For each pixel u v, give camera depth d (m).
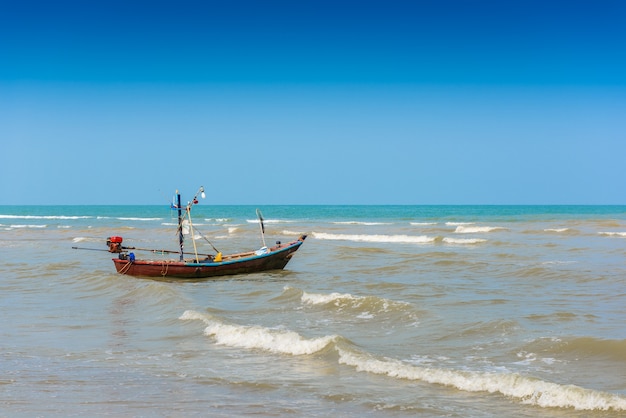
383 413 9.61
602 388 10.51
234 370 12.11
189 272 25.44
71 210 168.50
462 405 9.88
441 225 66.25
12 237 51.75
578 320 15.80
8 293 22.19
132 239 49.56
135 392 10.75
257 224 72.25
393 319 16.25
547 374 11.32
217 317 16.36
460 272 26.39
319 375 11.66
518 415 9.38
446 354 12.82
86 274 25.73
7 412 9.73
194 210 158.75
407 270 27.33
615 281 22.95
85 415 9.58
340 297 18.28
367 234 52.56
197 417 9.48
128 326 16.33
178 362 12.73
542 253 34.41
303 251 36.88
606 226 58.88
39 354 13.40
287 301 19.30
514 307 17.84
